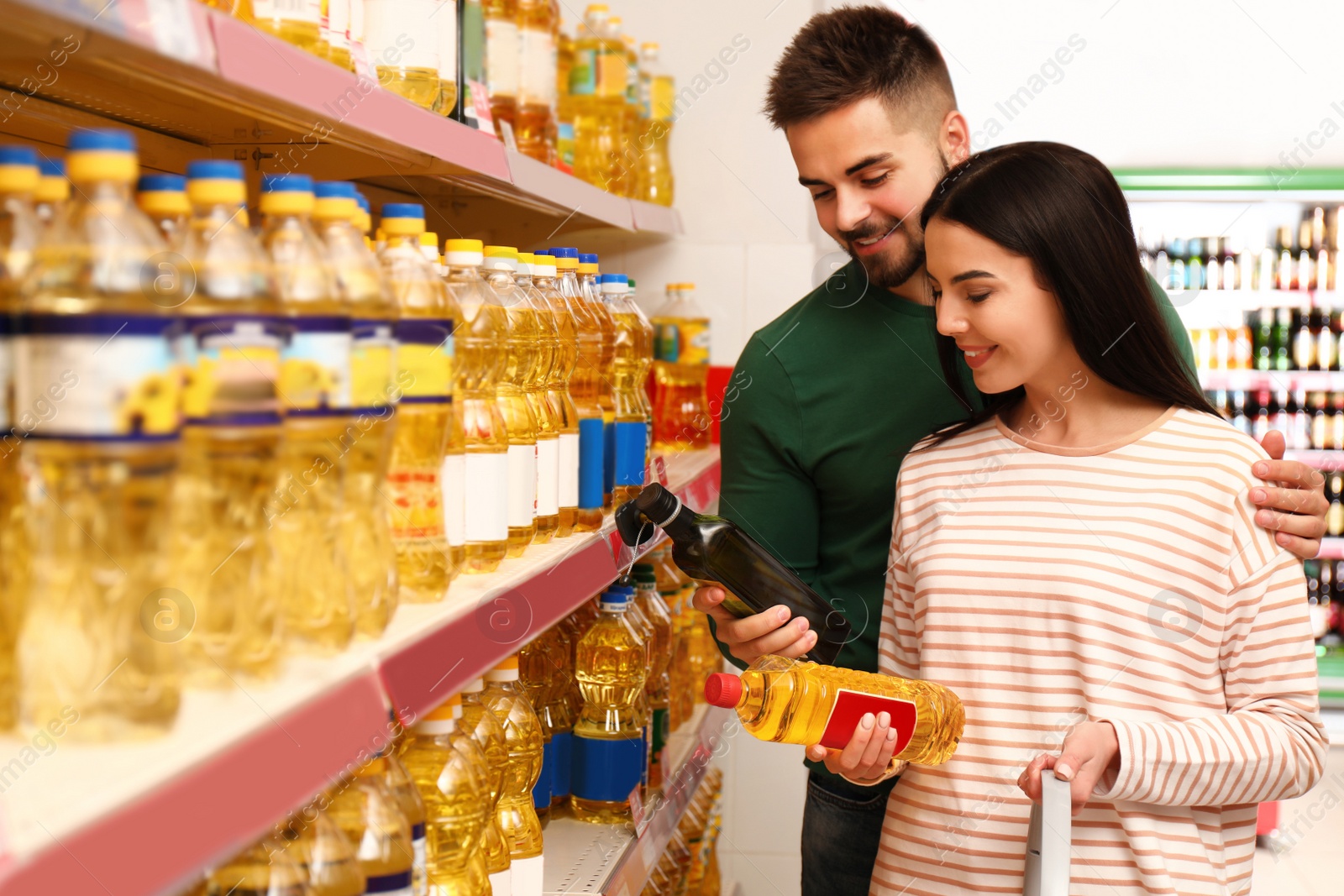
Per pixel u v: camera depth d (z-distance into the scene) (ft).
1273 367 15.06
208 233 2.43
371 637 3.04
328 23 3.69
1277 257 14.82
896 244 5.61
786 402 5.91
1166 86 13.92
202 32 2.40
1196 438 4.48
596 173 9.51
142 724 2.07
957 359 5.41
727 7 11.38
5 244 2.11
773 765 11.55
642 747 6.33
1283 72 13.80
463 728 4.09
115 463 2.04
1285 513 4.29
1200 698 4.31
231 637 2.47
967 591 4.60
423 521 3.53
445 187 7.07
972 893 4.53
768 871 11.55
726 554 5.04
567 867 5.44
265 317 2.45
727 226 11.46
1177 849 4.23
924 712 4.35
